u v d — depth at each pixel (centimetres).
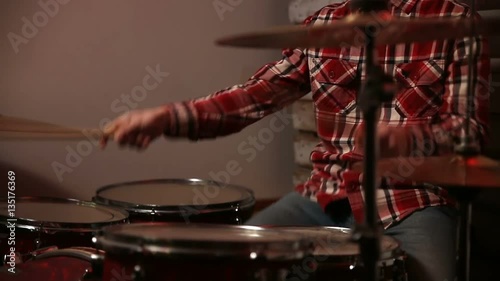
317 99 205
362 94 133
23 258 185
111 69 301
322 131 204
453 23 142
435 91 189
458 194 146
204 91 321
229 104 195
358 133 191
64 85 294
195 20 315
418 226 181
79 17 293
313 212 199
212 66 321
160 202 231
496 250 237
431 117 188
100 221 195
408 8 194
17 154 289
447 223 181
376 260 134
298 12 307
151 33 307
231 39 148
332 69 202
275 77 207
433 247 176
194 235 147
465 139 148
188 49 315
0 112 284
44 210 217
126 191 244
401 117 191
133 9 302
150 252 136
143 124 177
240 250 134
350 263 152
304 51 210
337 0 278
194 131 186
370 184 134
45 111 291
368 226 134
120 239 141
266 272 137
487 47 186
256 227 161
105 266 150
